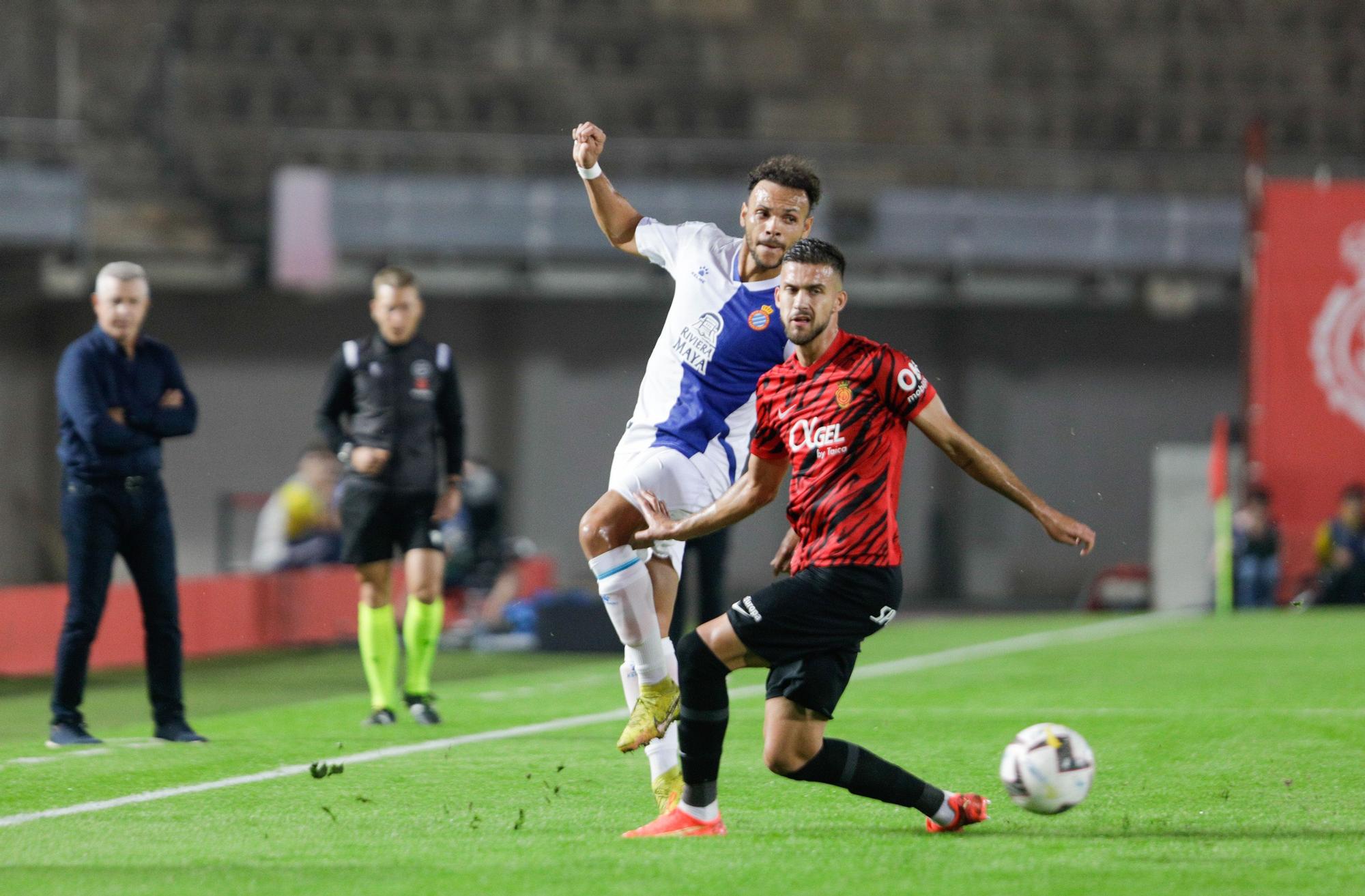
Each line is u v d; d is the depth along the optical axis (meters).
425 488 29.11
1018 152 90.38
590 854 16.31
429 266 80.56
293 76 89.50
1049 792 16.53
